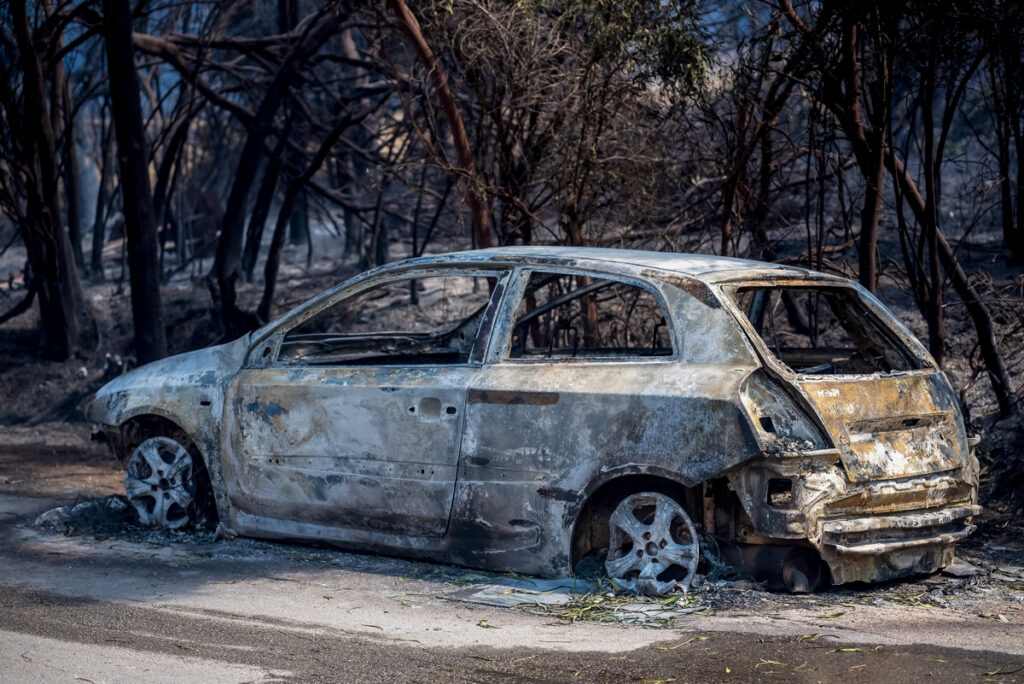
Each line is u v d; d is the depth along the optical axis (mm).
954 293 9703
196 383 6312
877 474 4824
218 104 16719
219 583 5379
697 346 4949
